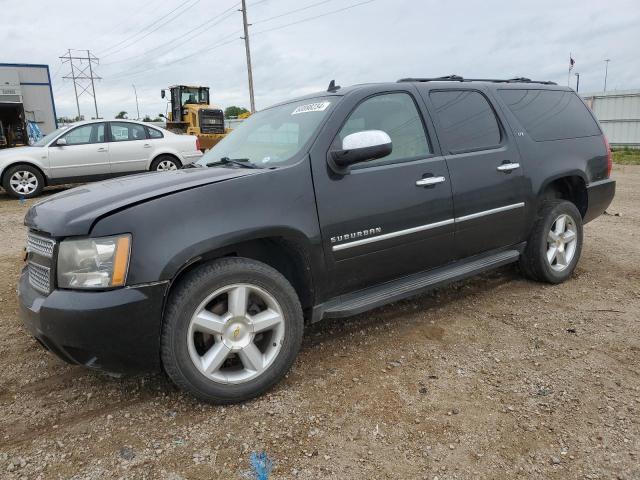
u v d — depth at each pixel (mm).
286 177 3025
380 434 2559
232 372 2889
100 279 2537
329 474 2287
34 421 2764
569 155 4688
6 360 3479
